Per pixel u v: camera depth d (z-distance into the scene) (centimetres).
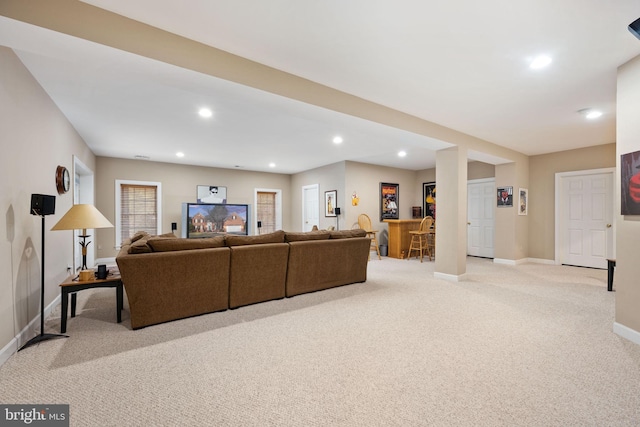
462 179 451
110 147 552
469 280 454
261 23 198
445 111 363
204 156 642
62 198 366
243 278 328
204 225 721
